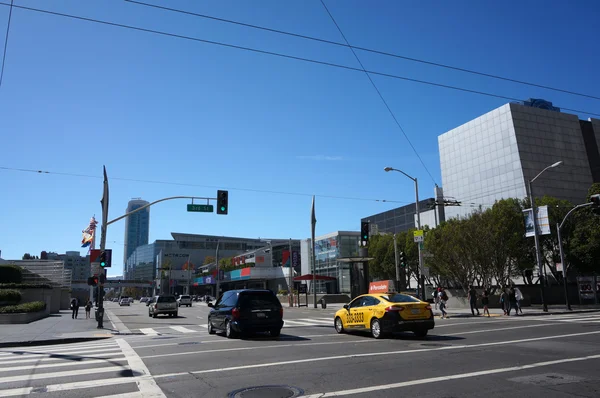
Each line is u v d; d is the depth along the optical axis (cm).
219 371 951
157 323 2898
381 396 710
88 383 846
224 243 15700
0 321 2920
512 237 3844
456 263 3672
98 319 2503
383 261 5962
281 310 1714
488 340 1439
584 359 1036
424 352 1180
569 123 7162
